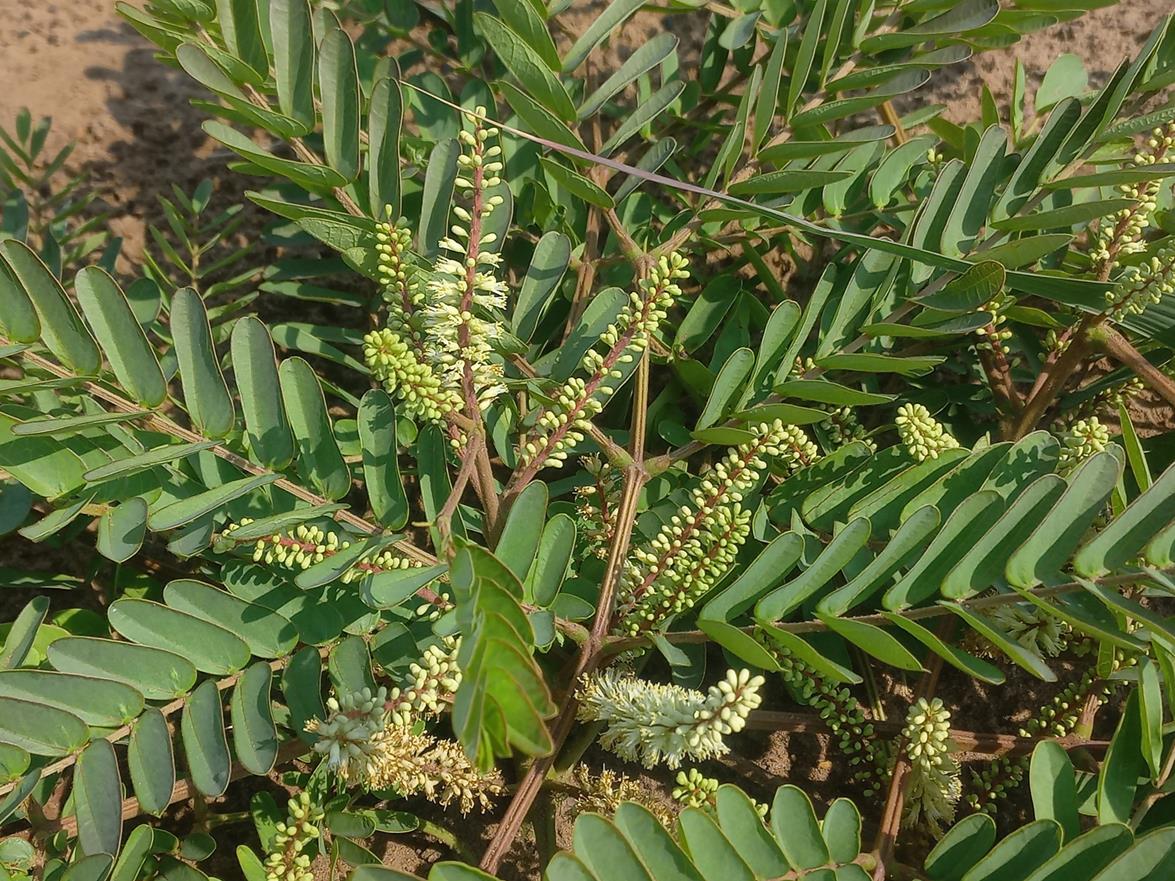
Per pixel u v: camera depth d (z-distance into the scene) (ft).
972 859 0.71
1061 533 0.67
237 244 1.22
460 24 1.10
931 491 0.80
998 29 0.98
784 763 1.04
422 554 0.75
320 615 0.77
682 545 0.76
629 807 0.62
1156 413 1.16
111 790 0.66
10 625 0.86
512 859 0.99
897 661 0.68
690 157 1.18
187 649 0.71
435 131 1.01
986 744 0.90
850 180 1.02
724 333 0.99
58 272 1.00
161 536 1.05
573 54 0.90
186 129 1.25
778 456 0.88
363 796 0.99
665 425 0.99
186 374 0.73
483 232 0.84
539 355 1.03
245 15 0.83
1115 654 0.84
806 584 0.70
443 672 0.69
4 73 1.23
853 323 0.89
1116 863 0.62
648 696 0.67
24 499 0.77
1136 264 0.91
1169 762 0.73
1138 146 1.10
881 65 1.02
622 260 1.00
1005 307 0.93
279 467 0.75
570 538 0.73
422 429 0.85
